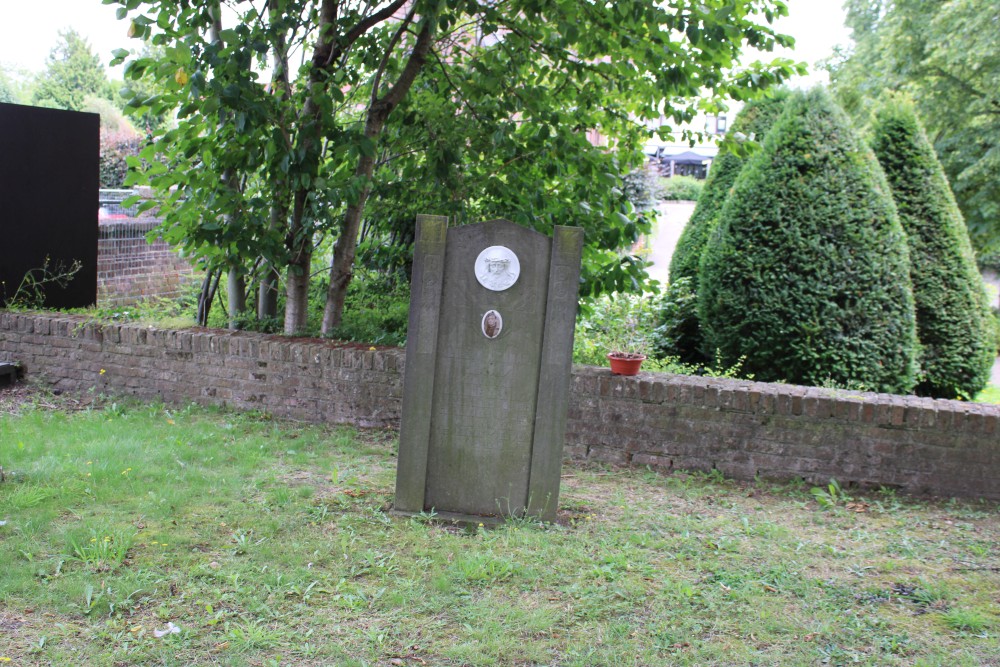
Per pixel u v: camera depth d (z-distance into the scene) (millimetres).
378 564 3621
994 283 25344
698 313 7812
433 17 5777
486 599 3359
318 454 5344
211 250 6492
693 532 4273
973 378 8500
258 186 7082
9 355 6934
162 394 6523
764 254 7121
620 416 5492
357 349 6105
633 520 4406
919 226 8359
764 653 3035
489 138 6719
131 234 11234
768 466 5285
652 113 7207
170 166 6375
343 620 3143
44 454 4934
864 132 17234
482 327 4238
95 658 2779
